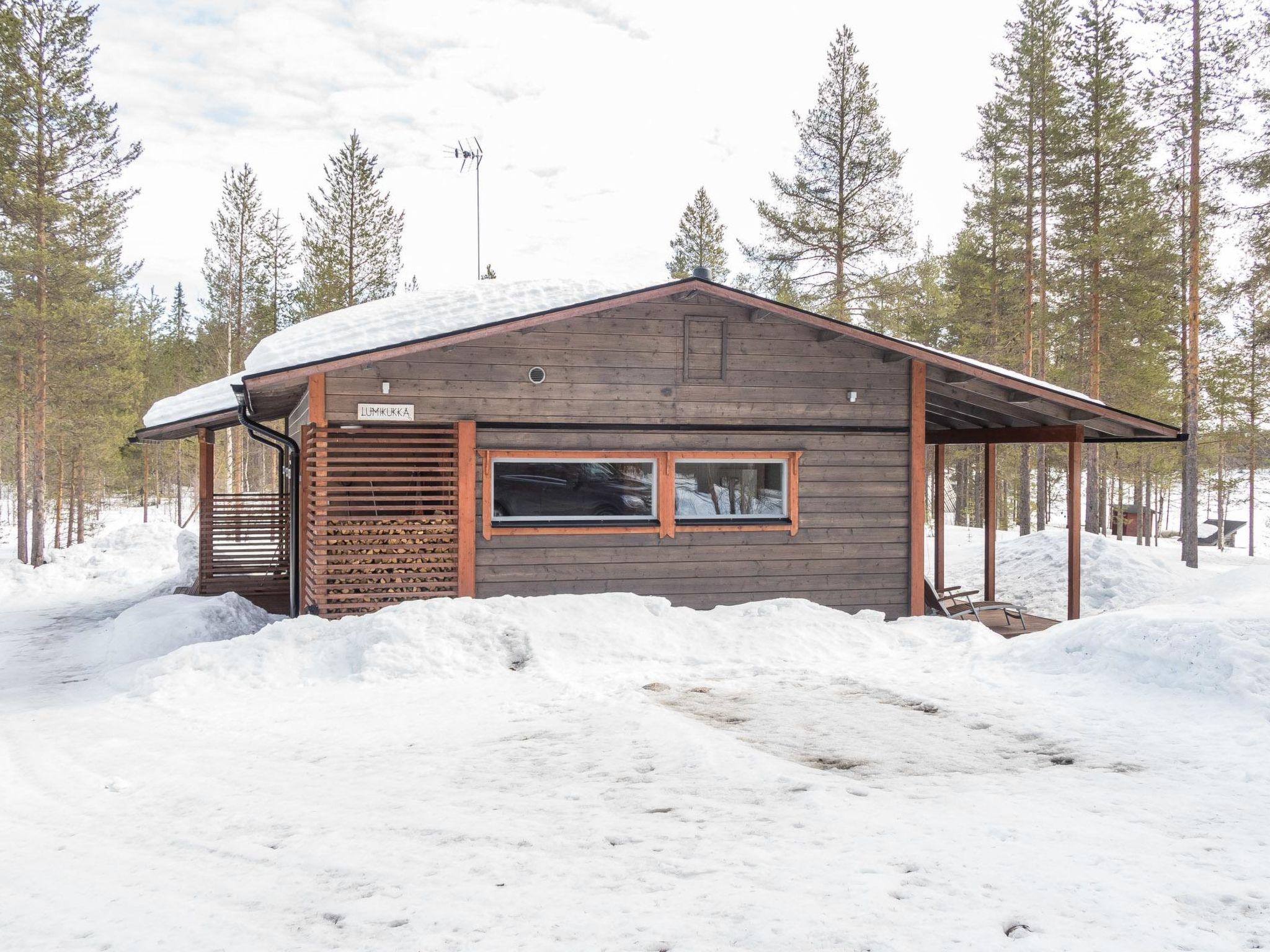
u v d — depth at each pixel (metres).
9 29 24.22
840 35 29.02
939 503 15.64
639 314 10.80
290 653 8.32
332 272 34.81
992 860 3.56
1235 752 5.17
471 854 3.79
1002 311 33.19
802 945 2.84
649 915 3.11
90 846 4.14
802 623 9.29
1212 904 3.15
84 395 27.42
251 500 16.69
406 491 10.34
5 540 39.50
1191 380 20.88
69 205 25.28
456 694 7.19
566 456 10.58
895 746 5.47
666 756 5.24
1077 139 25.00
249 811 4.54
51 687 8.87
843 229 29.02
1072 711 6.29
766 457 11.16
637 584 10.75
